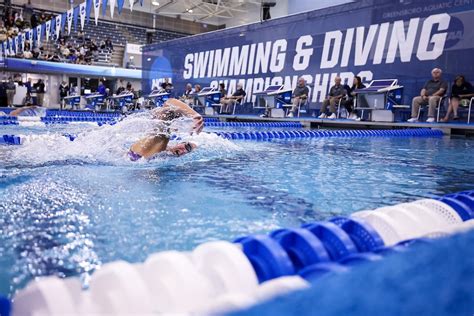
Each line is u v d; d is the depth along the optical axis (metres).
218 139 5.04
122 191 2.15
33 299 0.82
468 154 4.30
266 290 0.80
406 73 8.98
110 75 20.88
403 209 1.48
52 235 1.48
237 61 12.88
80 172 2.65
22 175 2.52
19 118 8.84
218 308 0.66
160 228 1.57
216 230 1.56
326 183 2.54
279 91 10.97
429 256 0.77
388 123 8.43
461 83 7.90
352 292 0.64
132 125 3.42
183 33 27.09
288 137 6.56
